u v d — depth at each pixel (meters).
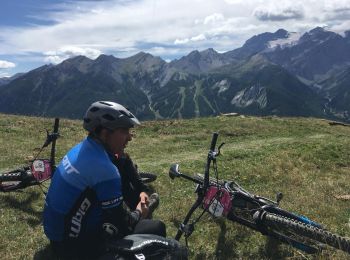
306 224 2.02
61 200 1.50
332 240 1.92
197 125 8.30
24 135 6.64
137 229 1.64
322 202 3.05
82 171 1.49
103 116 1.56
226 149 5.51
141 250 1.44
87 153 1.53
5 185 3.06
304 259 2.07
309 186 3.60
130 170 2.10
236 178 3.91
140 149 5.88
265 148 5.38
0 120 7.71
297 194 3.35
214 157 2.15
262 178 3.90
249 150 5.15
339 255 1.95
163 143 6.49
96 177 1.49
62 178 1.52
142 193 1.88
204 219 2.69
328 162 4.69
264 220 2.09
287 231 2.07
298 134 7.79
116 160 2.03
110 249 1.46
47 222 1.55
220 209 2.13
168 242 1.52
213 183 2.24
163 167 4.31
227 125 8.38
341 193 3.41
